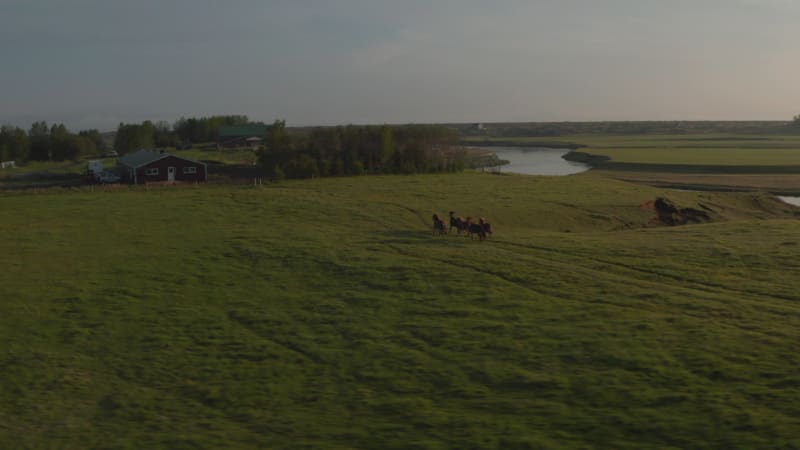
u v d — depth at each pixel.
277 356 25.81
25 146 164.25
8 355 26.17
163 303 32.62
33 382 23.73
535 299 30.95
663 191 82.56
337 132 102.88
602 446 17.50
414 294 32.81
